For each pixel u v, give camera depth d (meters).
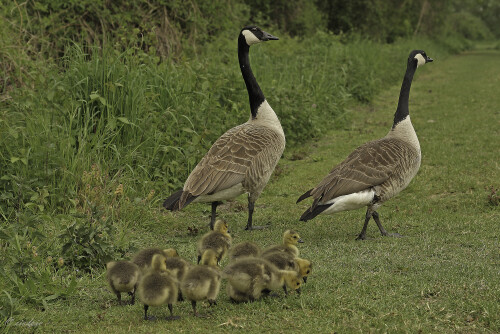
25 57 13.80
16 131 10.41
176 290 6.02
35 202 9.84
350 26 43.72
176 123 12.80
